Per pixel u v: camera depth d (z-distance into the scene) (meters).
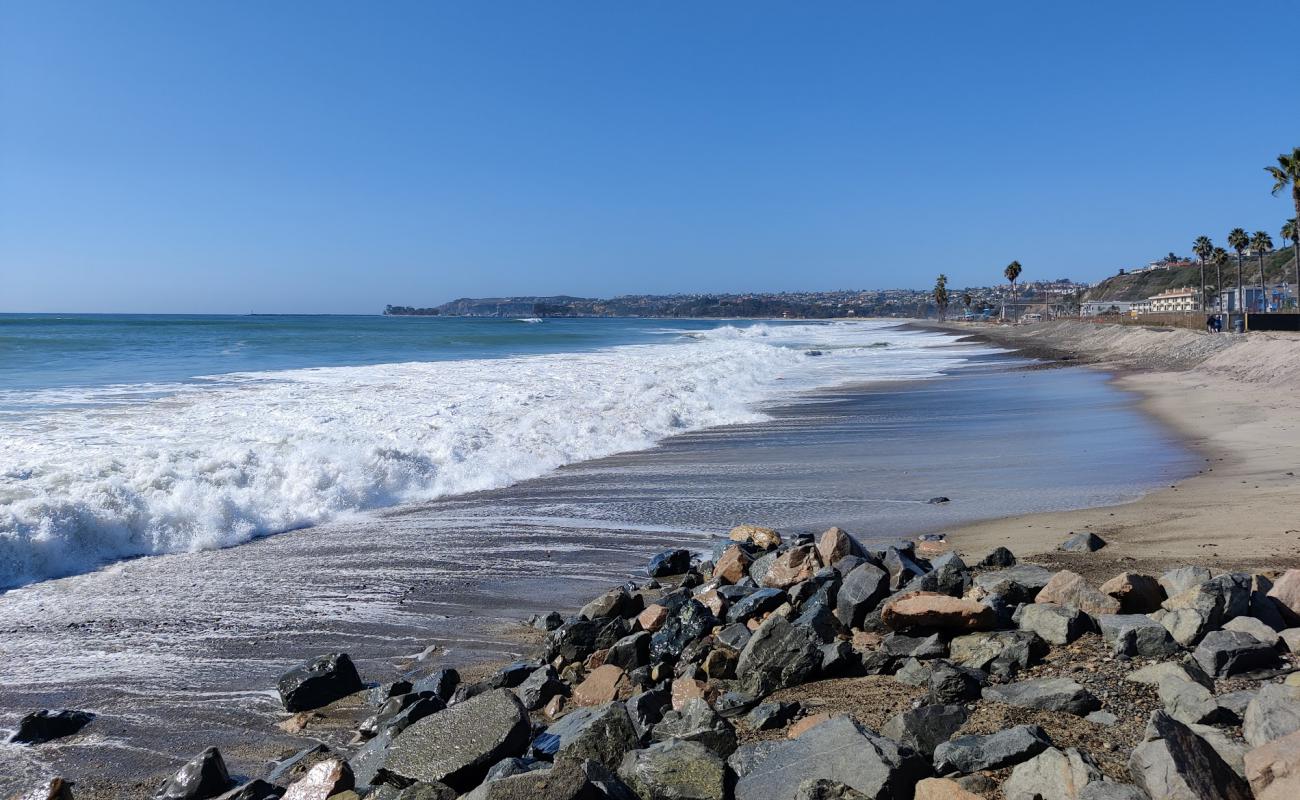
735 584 8.77
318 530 11.73
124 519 10.64
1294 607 6.08
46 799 4.94
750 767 4.34
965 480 14.40
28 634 7.92
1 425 16.50
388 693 6.51
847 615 7.25
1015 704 5.01
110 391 23.17
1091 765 3.82
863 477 14.91
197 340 56.16
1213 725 4.40
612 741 4.83
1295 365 27.41
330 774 4.84
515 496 13.79
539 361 38.72
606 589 9.36
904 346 71.00
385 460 14.39
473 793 4.08
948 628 6.38
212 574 9.79
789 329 130.12
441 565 10.17
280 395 22.75
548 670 6.70
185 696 6.73
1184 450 16.20
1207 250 106.12
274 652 7.59
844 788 3.85
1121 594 6.64
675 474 15.44
